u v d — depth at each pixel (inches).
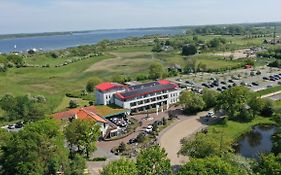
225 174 2915.8
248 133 6146.7
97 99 7721.5
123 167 3289.9
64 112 7140.8
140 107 7514.8
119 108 7229.3
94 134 5014.8
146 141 5689.0
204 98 7426.2
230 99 6717.5
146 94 7534.5
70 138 4906.5
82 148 5251.0
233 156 3880.4
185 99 7209.6
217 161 3053.6
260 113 6983.3
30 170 3683.6
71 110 7278.5
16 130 6535.4
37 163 3735.2
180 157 4913.9
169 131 6141.7
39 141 3836.1
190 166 2992.1
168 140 5684.1
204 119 6771.7
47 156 3865.7
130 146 5492.1
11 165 3826.3
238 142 5723.4
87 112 6476.4
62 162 3986.2
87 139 4911.4
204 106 7258.9
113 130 5994.1
